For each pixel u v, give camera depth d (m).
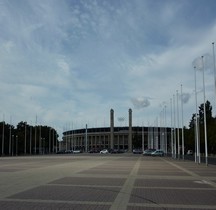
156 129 160.12
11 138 140.38
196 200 16.23
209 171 38.19
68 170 36.69
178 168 43.69
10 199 15.93
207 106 111.81
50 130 180.00
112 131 194.75
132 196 17.42
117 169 39.50
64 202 15.23
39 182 23.73
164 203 15.28
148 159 78.69
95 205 14.59
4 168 39.88
